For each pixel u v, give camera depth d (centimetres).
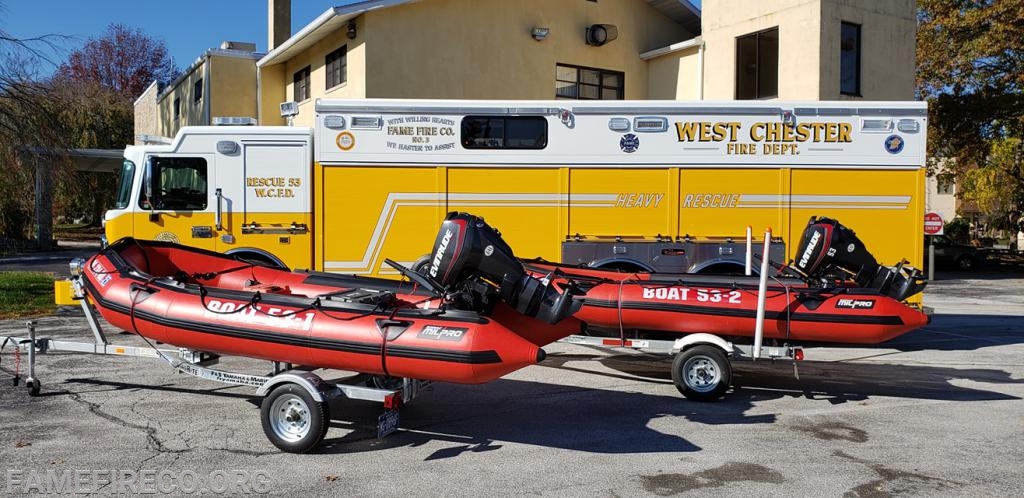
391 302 595
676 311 712
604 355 888
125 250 688
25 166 1536
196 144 939
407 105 927
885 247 921
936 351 942
